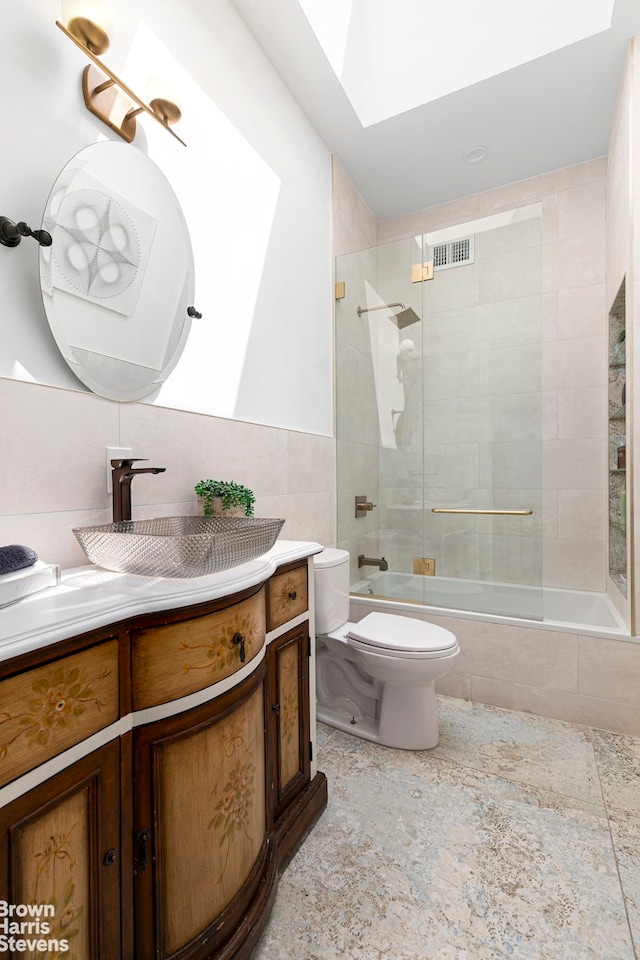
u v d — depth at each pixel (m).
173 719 0.85
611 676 1.93
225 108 1.71
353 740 1.85
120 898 0.77
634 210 1.98
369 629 1.84
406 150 2.62
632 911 1.09
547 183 2.85
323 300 2.53
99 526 1.04
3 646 0.59
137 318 1.31
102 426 1.21
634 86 1.95
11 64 1.00
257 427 1.87
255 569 1.07
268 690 1.21
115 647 0.78
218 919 0.91
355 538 2.71
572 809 1.45
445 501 2.54
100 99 1.20
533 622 2.09
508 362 2.42
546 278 2.84
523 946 1.01
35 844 0.64
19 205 1.02
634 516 1.95
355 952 1.00
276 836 1.20
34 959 0.63
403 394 2.63
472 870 1.21
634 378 1.97
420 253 2.60
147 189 1.34
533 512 2.35
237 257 1.78
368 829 1.36
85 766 0.72
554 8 1.98
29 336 1.04
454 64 2.19
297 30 1.87
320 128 2.44
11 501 1.00
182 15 1.51
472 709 2.12
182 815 0.86
